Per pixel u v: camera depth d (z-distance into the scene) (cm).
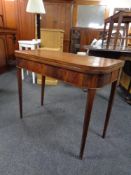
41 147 116
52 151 113
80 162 105
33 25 443
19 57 123
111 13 477
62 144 121
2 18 390
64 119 156
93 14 484
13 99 194
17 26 447
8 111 165
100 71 80
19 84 138
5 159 104
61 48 254
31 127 140
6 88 231
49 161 104
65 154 111
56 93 223
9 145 116
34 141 122
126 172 99
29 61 115
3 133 130
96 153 113
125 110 182
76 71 86
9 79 276
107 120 124
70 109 178
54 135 131
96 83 84
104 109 183
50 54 118
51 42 247
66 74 92
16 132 132
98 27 490
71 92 230
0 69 305
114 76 100
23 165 100
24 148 114
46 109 175
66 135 132
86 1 475
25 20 441
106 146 121
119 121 158
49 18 466
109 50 208
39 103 188
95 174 96
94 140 127
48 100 198
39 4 221
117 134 137
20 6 429
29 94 212
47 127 141
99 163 105
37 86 246
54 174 95
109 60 105
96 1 472
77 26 500
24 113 163
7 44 332
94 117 163
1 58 307
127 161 108
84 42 500
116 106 192
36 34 268
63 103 192
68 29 478
